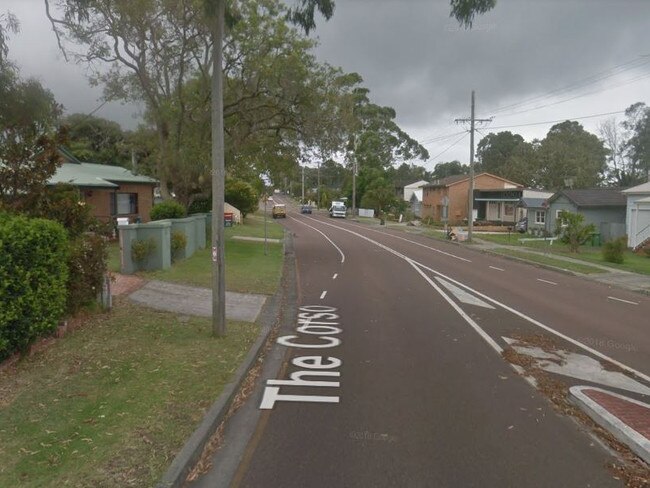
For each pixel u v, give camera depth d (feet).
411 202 264.11
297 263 74.79
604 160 220.23
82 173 78.95
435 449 17.43
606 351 31.27
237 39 69.31
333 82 76.79
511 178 224.53
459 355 29.12
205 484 15.03
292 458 16.66
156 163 80.64
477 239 124.88
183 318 34.32
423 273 65.77
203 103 72.84
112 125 141.18
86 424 17.58
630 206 104.88
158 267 51.31
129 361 24.48
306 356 28.71
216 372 23.75
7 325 22.04
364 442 17.88
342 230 154.61
